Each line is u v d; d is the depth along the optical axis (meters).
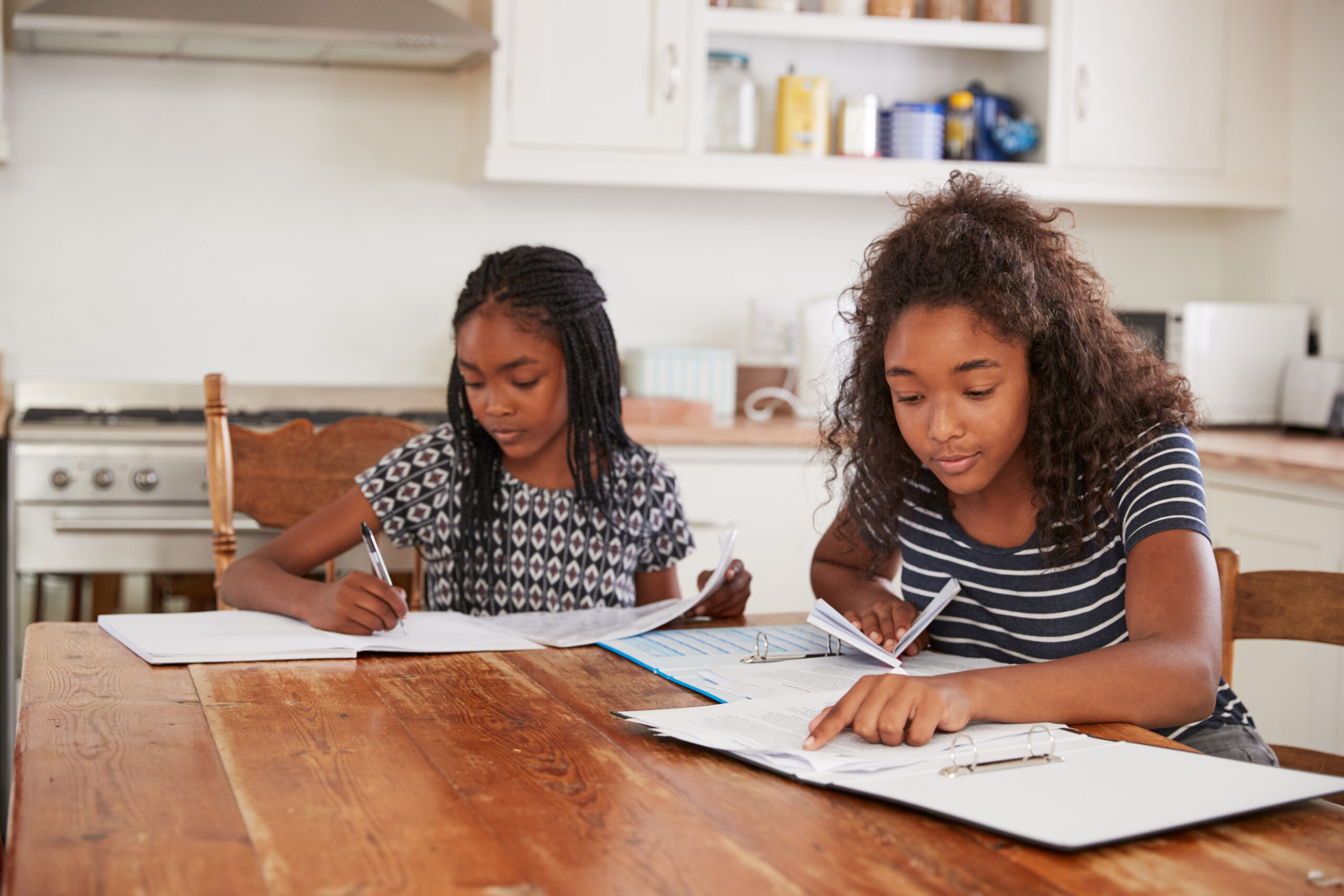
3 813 2.22
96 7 2.37
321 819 0.65
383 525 1.40
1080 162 2.87
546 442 1.35
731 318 3.08
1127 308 2.86
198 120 2.79
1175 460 1.07
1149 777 0.72
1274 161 2.96
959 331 0.98
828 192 2.81
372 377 2.92
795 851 0.62
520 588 1.42
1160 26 2.88
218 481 1.63
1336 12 2.82
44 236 2.72
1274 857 0.62
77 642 1.10
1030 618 1.16
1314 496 2.10
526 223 2.97
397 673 1.00
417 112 2.90
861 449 1.23
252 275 2.84
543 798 0.69
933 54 3.08
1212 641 0.93
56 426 2.25
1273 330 2.83
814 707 0.88
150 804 0.67
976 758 0.75
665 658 1.06
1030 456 1.09
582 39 2.66
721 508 2.55
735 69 2.83
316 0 2.53
